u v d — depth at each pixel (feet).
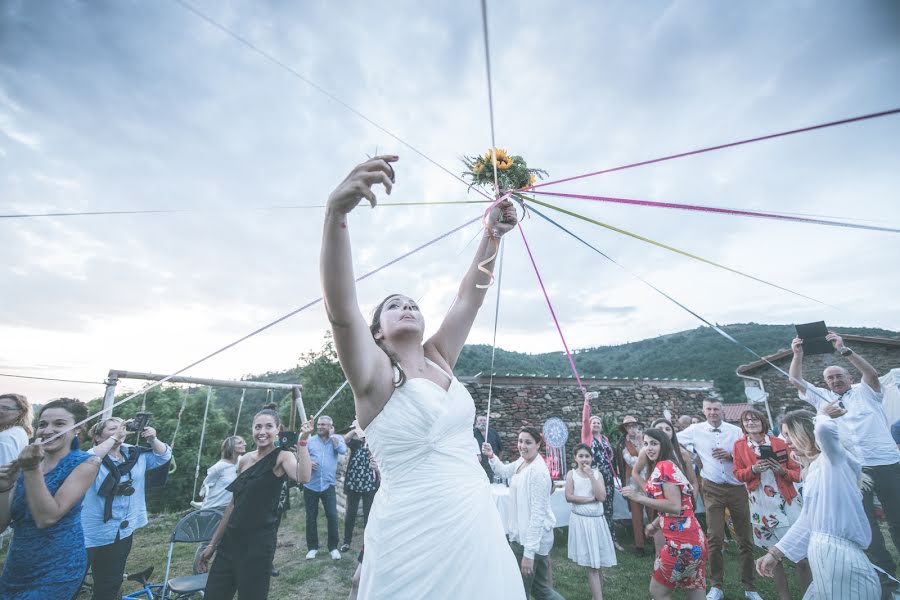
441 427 3.57
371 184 2.99
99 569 10.37
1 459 8.73
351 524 18.35
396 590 3.12
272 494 9.48
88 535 10.30
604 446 18.20
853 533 7.45
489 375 34.09
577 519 13.02
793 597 12.83
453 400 3.77
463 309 5.02
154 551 19.11
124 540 10.82
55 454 7.72
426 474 3.41
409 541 3.21
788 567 15.21
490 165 5.83
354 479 18.43
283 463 9.45
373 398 3.57
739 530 13.16
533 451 11.65
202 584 11.23
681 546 9.79
